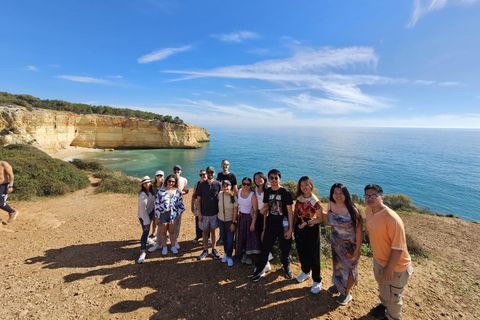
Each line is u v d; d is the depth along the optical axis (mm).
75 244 5016
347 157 59875
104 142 52438
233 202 4230
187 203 11023
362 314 3137
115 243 5215
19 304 2951
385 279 2732
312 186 3486
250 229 4105
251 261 4383
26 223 5961
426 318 3393
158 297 3305
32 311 2848
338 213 3266
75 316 2826
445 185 33062
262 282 3773
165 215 4473
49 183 9445
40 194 8883
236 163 45031
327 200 16172
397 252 2650
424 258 6758
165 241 4613
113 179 12992
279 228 3701
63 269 3922
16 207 7223
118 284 3578
